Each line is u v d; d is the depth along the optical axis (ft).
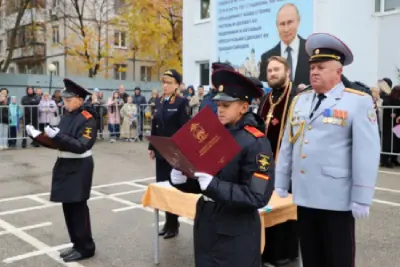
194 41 49.78
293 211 12.36
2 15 104.17
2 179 27.63
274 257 13.52
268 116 13.37
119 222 18.52
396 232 16.63
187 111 16.08
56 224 18.35
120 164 32.65
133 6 80.53
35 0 96.73
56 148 13.38
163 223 18.19
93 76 85.87
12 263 14.15
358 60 38.58
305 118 9.53
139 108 46.65
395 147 29.30
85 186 13.76
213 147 7.56
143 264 13.98
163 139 7.45
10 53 82.58
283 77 13.14
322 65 9.04
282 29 39.34
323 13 36.81
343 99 9.10
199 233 8.51
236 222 8.17
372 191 8.71
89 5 95.91
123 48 95.40
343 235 9.23
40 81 70.85
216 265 8.21
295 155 9.65
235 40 44.50
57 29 100.58
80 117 13.57
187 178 8.64
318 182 9.14
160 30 79.92
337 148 9.02
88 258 14.49
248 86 8.14
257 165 7.95
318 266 9.84
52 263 14.14
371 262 13.84
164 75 16.22
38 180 27.37
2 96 40.91
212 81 8.50
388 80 32.58
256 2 41.68
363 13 38.22
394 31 36.94
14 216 19.54
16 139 41.04
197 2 49.47
